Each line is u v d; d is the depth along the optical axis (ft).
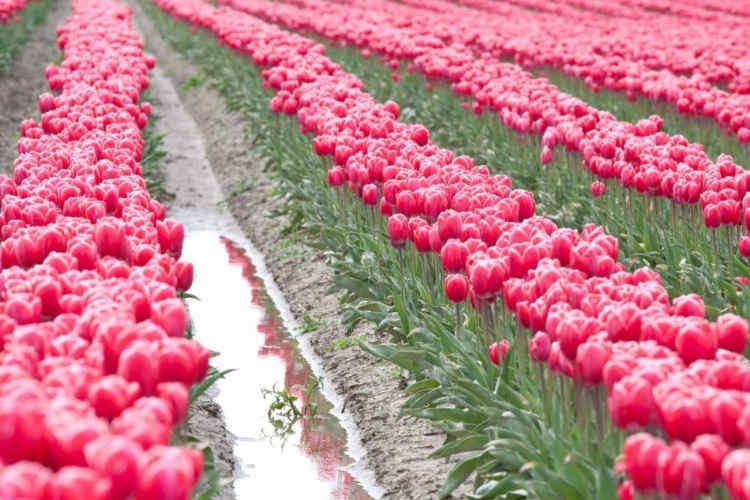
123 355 18.11
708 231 41.57
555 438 21.58
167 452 14.90
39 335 20.27
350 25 100.78
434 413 26.81
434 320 30.30
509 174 55.31
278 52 76.89
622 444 21.71
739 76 66.85
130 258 27.40
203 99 97.55
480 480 25.30
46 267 24.27
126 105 53.31
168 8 142.41
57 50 129.08
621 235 40.40
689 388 17.80
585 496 20.61
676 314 22.12
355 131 46.68
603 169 43.01
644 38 94.58
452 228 29.22
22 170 38.37
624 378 18.43
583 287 23.12
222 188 67.21
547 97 56.49
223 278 49.44
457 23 113.91
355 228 42.47
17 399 16.21
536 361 23.54
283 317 43.80
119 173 36.63
